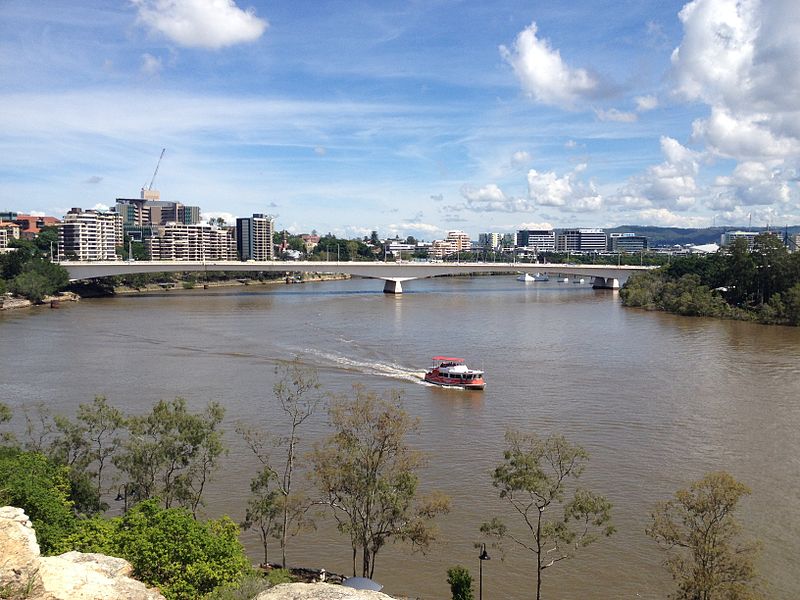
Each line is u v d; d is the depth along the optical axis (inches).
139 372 4758.9
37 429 3341.5
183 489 2426.2
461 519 2527.1
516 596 2084.2
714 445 3228.3
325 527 2522.1
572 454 2384.4
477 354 5639.8
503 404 3993.6
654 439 3319.4
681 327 7470.5
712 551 1888.5
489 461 3048.7
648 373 4842.5
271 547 2390.5
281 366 4972.9
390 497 2139.5
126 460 2444.6
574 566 2230.6
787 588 2050.9
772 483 2778.1
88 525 1925.4
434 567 2252.7
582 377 4719.5
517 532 2442.2
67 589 1317.7
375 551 2171.5
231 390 4215.1
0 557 1225.4
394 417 2305.6
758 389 4325.8
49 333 6658.5
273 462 2987.2
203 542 1766.7
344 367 5039.4
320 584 1557.6
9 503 1867.6
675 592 2085.4
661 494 2682.1
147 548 1715.1
